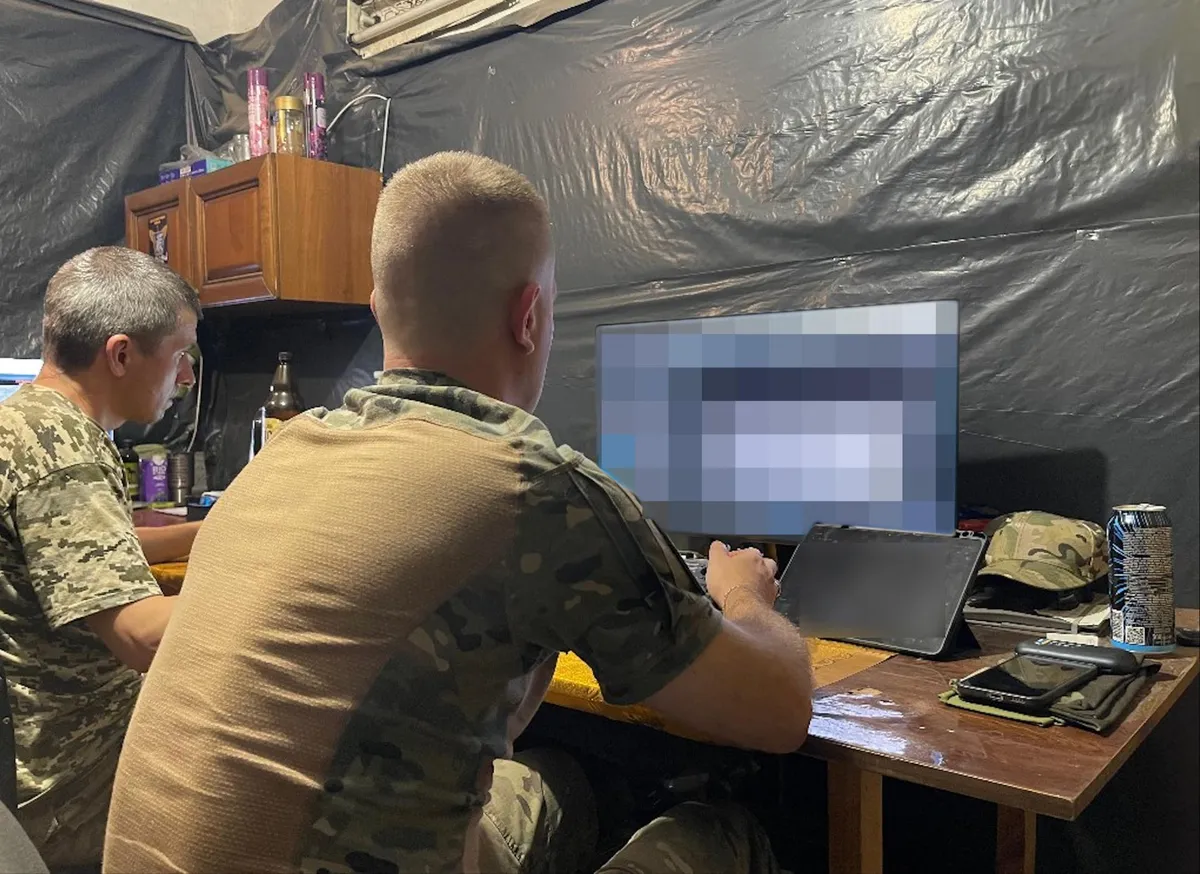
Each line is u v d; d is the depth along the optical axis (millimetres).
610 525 732
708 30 1841
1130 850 1418
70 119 2508
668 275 1889
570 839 1114
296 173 2174
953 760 791
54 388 1323
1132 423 1401
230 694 698
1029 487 1486
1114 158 1406
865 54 1636
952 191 1550
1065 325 1452
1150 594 1088
